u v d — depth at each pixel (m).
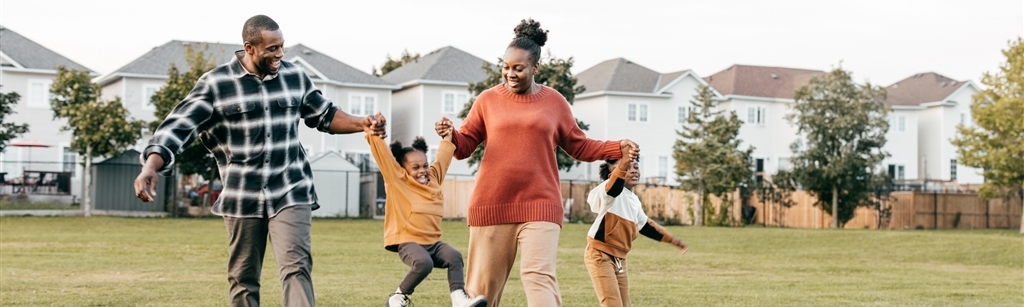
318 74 47.00
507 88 6.05
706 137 39.62
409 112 51.03
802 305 11.10
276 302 10.36
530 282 5.75
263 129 5.99
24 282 12.52
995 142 36.88
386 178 6.80
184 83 36.56
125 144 35.66
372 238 26.94
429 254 6.81
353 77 49.06
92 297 10.67
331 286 12.73
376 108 49.38
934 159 58.78
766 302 11.36
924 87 60.81
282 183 6.05
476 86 41.06
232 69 5.98
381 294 11.55
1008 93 36.28
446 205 40.75
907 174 57.53
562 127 6.10
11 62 46.25
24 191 42.47
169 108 36.47
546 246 5.81
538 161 5.91
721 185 38.72
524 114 5.91
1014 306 11.56
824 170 40.94
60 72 35.66
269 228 6.06
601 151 6.40
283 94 6.07
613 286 7.63
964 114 58.84
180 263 16.84
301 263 5.98
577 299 11.21
